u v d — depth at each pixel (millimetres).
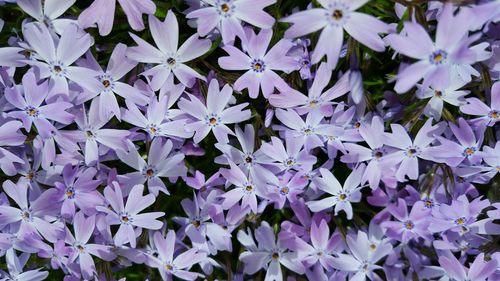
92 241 269
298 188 260
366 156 259
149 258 266
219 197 265
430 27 247
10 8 256
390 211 265
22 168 257
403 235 268
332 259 271
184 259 266
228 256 277
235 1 236
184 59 244
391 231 268
